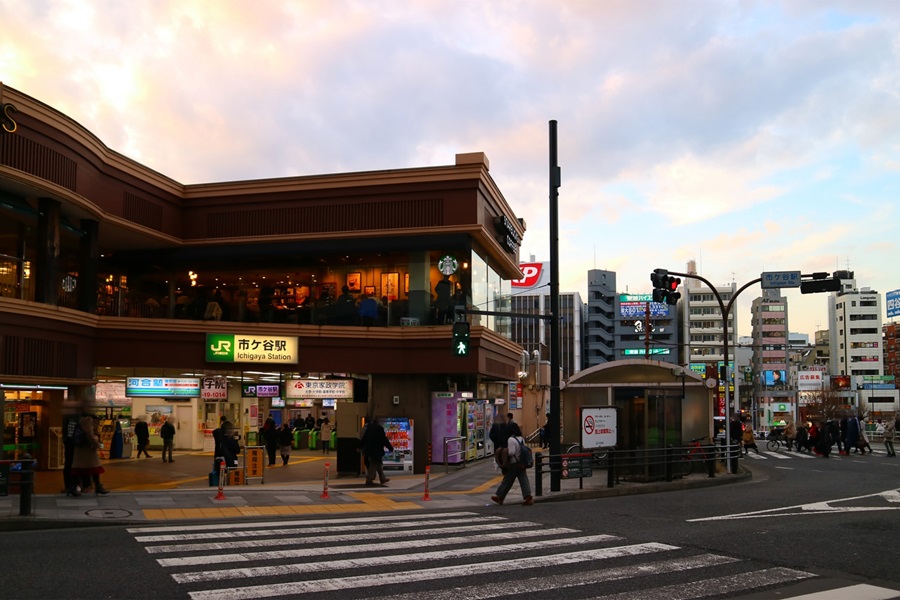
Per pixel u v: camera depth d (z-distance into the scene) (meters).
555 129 20.17
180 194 28.02
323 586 8.23
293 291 27.81
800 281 24.88
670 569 9.30
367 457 20.78
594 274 115.50
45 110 20.75
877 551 10.55
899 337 128.38
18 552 10.20
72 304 23.33
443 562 9.66
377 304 26.89
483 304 29.06
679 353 113.00
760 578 8.83
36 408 22.55
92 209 22.88
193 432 32.44
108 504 15.36
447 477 23.20
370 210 26.86
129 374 25.89
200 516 14.29
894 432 49.75
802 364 136.38
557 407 19.28
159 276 28.69
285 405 36.00
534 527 12.95
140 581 8.40
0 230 20.98
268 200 27.61
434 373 26.38
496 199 29.64
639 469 21.28
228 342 24.78
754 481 23.22
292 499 17.09
